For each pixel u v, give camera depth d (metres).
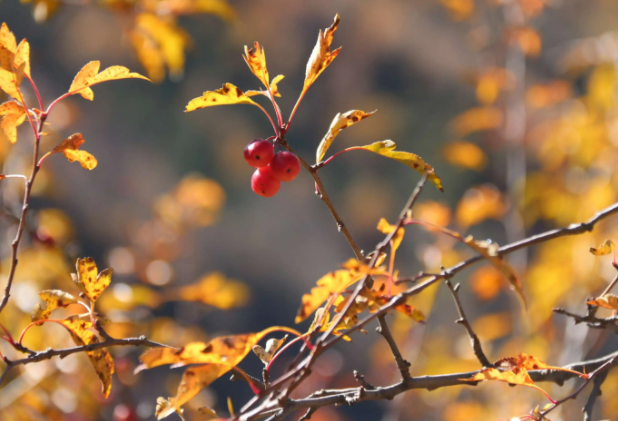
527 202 5.68
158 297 3.97
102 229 13.30
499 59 6.45
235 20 4.10
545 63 7.91
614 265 1.81
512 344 5.45
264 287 15.02
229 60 17.59
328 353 7.58
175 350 1.43
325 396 1.86
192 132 16.95
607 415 4.49
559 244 5.06
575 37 10.45
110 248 12.98
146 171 15.83
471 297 9.50
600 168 5.29
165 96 17.38
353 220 16.28
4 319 3.73
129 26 3.98
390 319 7.94
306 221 16.41
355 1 17.88
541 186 5.66
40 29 15.41
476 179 14.38
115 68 1.91
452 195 14.77
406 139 16.67
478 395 5.64
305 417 1.85
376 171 17.00
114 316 3.81
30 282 3.99
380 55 17.67
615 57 5.36
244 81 17.86
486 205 5.84
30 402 3.63
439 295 8.85
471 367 5.31
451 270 1.54
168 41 4.01
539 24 8.37
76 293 3.94
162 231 6.30
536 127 6.20
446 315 9.45
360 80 17.69
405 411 5.41
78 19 15.38
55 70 15.57
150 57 4.04
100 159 15.61
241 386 11.23
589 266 4.75
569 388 3.99
